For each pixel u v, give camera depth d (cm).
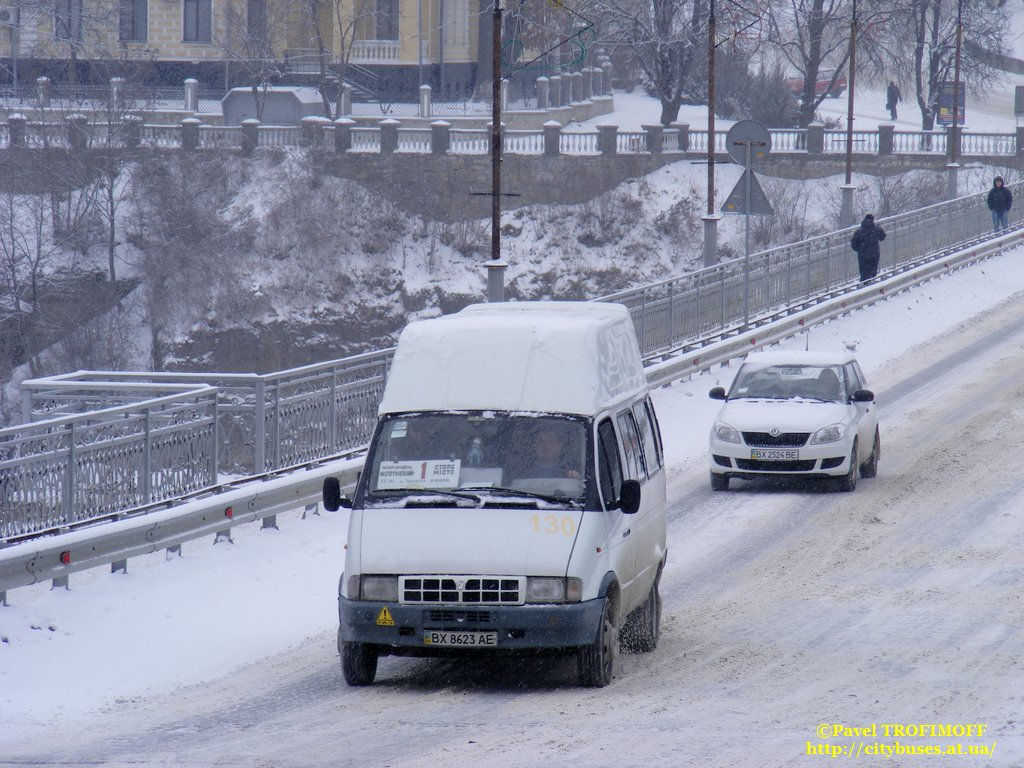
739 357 10038
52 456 4512
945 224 14725
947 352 10475
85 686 3603
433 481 3472
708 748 2788
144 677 3716
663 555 4100
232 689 3556
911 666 3584
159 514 4634
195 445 5281
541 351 3625
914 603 4359
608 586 3403
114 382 5709
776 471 6291
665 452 7438
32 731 3166
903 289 12900
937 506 5916
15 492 4353
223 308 19538
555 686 3466
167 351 19462
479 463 3488
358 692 3459
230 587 4616
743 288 10669
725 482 6444
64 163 19675
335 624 4303
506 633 3281
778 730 2947
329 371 6122
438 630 3300
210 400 5384
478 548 3312
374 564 3341
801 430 6275
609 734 2920
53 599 4194
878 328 11412
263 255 19950
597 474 3462
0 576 3916
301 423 5909
